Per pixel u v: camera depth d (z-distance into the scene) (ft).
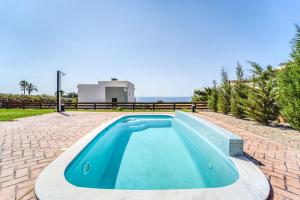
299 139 19.71
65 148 16.12
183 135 28.45
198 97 71.05
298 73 21.80
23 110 58.29
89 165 15.49
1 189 9.06
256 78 30.45
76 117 40.42
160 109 63.31
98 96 79.61
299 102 21.20
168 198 7.67
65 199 7.64
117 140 25.03
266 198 8.11
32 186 9.35
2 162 12.75
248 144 17.58
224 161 13.99
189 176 13.79
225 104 43.98
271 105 28.78
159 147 21.67
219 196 7.95
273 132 23.48
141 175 13.99
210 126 19.15
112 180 13.11
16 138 19.90
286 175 10.87
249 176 10.13
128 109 64.95
